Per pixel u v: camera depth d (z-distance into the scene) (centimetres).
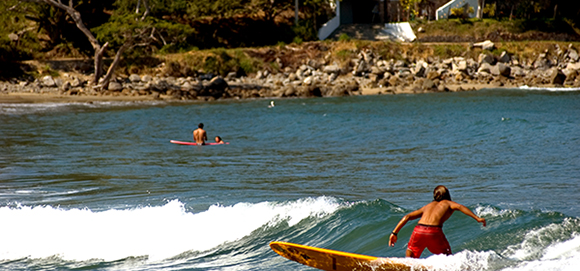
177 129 5066
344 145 3884
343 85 9794
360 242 1474
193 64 10475
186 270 1369
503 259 1214
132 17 9100
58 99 8106
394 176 2598
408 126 4834
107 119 5862
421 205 1875
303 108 7100
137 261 1455
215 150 3712
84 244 1565
